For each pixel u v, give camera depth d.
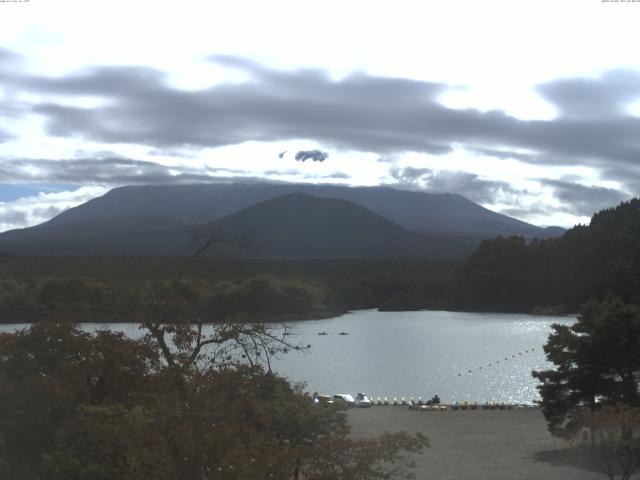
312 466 21.73
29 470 26.08
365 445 21.09
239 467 17.06
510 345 137.12
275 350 26.17
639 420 34.84
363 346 137.25
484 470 41.62
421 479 39.50
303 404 29.53
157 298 27.25
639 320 44.69
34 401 27.02
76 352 29.83
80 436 20.20
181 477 17.31
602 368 44.97
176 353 25.81
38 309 142.38
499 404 69.50
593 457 39.94
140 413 18.69
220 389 21.55
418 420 60.94
